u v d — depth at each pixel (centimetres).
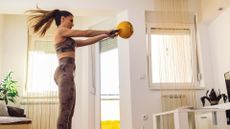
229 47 365
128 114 380
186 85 398
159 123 331
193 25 427
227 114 301
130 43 396
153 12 420
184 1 421
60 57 206
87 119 466
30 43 526
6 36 522
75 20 519
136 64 392
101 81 476
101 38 208
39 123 486
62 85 198
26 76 514
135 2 412
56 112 493
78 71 504
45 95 498
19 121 328
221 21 386
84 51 501
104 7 404
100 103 465
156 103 386
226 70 373
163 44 412
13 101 474
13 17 532
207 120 250
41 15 226
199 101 396
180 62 406
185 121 245
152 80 405
